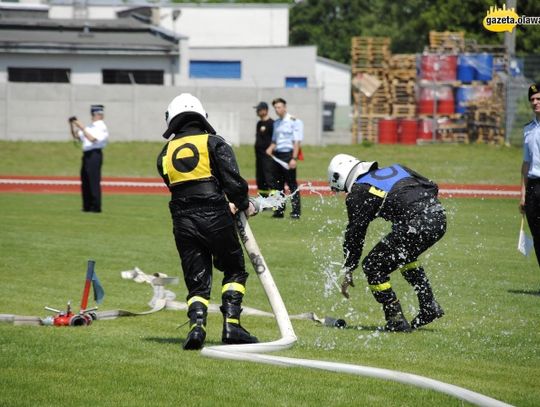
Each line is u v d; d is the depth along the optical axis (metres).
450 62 66.94
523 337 12.95
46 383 9.63
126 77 72.19
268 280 12.02
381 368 10.63
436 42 69.19
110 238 24.22
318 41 144.00
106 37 74.81
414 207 12.97
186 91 65.19
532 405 9.15
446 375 10.40
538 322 14.21
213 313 14.70
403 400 9.13
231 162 11.55
